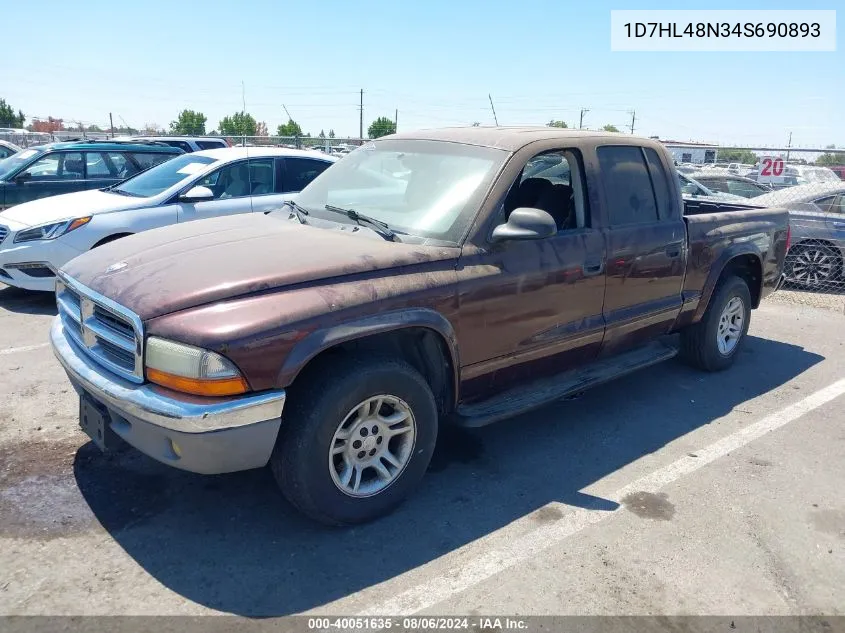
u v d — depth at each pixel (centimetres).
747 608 289
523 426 461
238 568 301
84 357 330
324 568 303
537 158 399
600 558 319
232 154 789
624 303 448
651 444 441
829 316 798
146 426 290
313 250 335
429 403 343
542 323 394
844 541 341
